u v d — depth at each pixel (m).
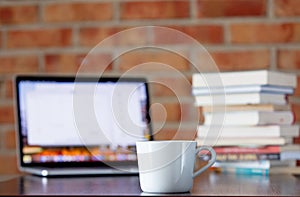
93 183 1.09
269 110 1.28
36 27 1.73
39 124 1.38
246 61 1.69
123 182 1.11
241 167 1.29
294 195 0.85
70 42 1.72
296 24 1.68
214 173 1.30
